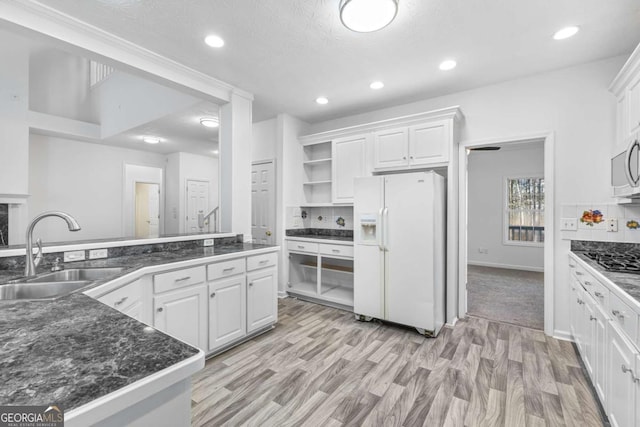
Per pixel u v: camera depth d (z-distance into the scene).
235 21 2.06
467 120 3.21
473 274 5.59
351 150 3.73
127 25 2.10
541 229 5.94
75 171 5.19
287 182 4.08
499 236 6.32
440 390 1.94
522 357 2.37
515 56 2.51
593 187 2.60
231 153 3.15
